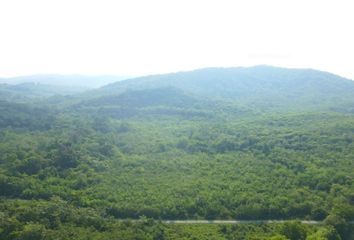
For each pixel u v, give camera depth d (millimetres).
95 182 129625
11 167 131750
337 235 97312
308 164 143875
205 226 104250
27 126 195125
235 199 115750
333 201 113375
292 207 111938
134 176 137750
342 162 145875
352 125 191375
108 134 194875
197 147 177750
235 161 154750
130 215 108500
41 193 117125
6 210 101562
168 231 98875
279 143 173500
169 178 136625
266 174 138000
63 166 140625
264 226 104125
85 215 101812
